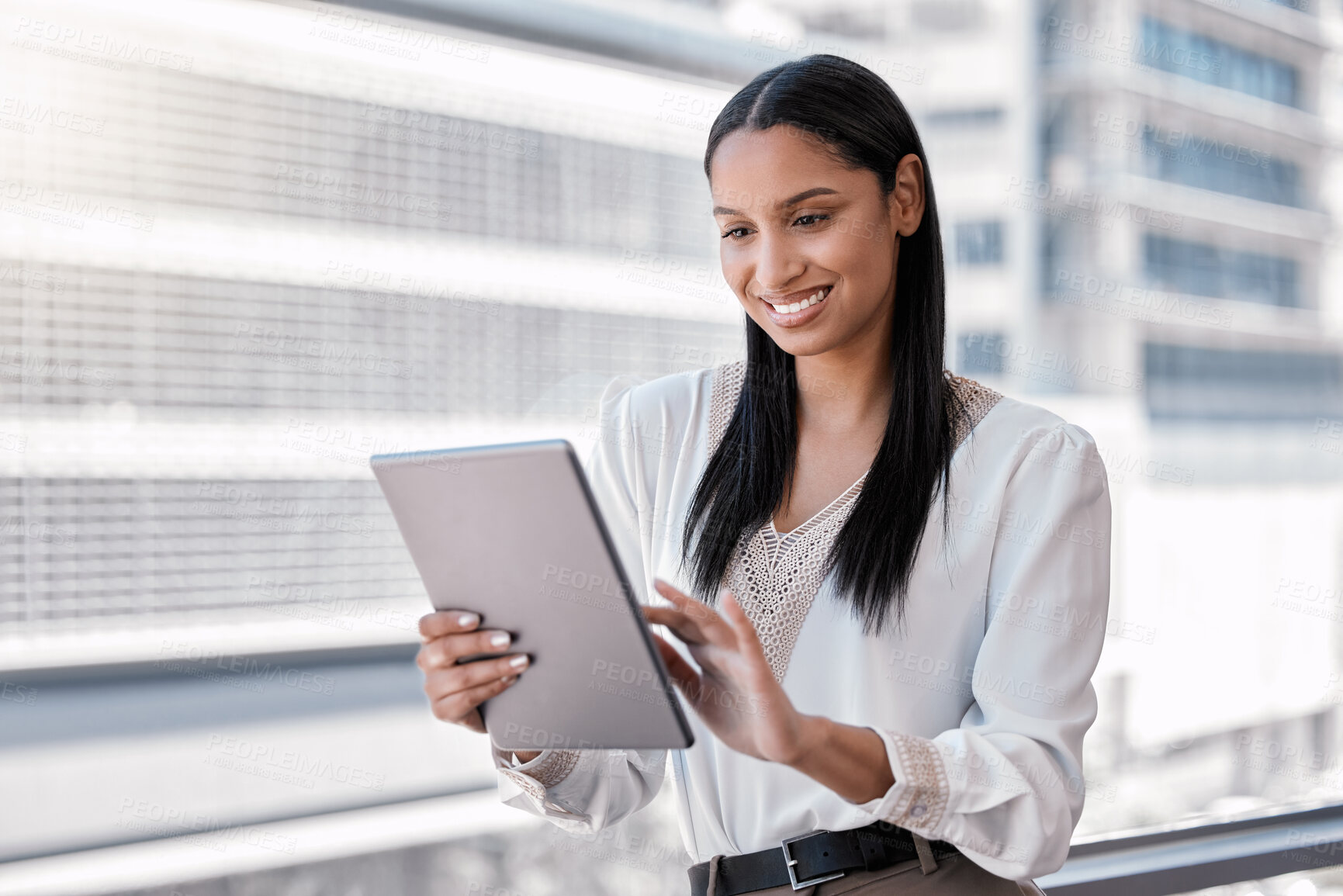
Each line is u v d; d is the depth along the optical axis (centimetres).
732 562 105
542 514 76
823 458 108
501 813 208
